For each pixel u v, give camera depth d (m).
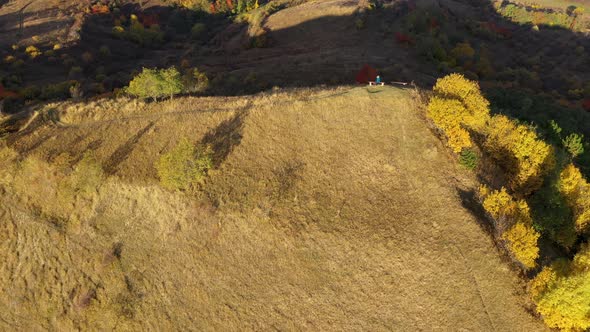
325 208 43.03
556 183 47.16
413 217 42.31
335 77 86.12
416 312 37.91
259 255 41.25
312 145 48.62
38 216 44.81
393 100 50.66
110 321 39.41
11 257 43.41
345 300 38.88
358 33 123.25
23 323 40.66
